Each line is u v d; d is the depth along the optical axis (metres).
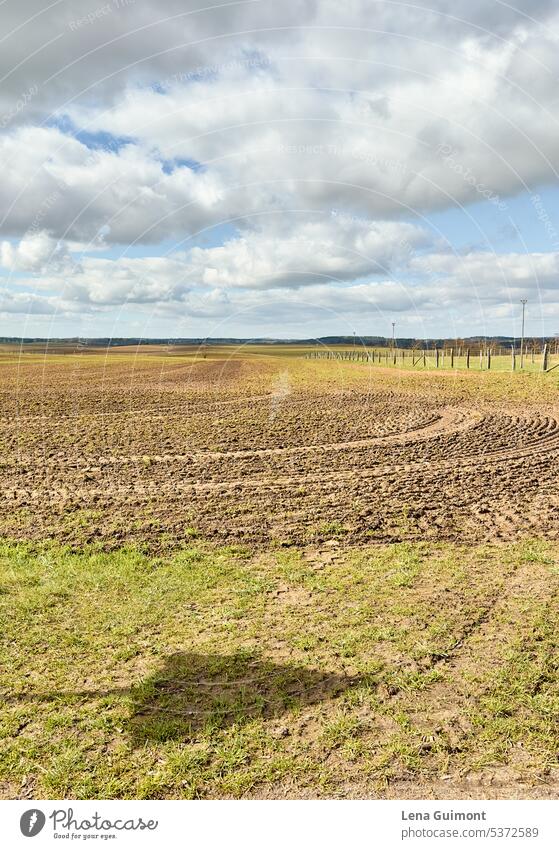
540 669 4.77
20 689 4.67
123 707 4.43
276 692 4.58
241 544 7.96
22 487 11.34
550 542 7.81
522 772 3.76
